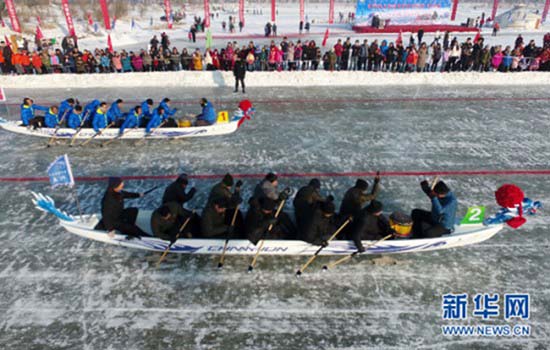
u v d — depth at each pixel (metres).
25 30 28.11
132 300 5.00
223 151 9.63
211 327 4.61
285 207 7.12
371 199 5.82
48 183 8.07
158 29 36.88
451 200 5.43
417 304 4.96
